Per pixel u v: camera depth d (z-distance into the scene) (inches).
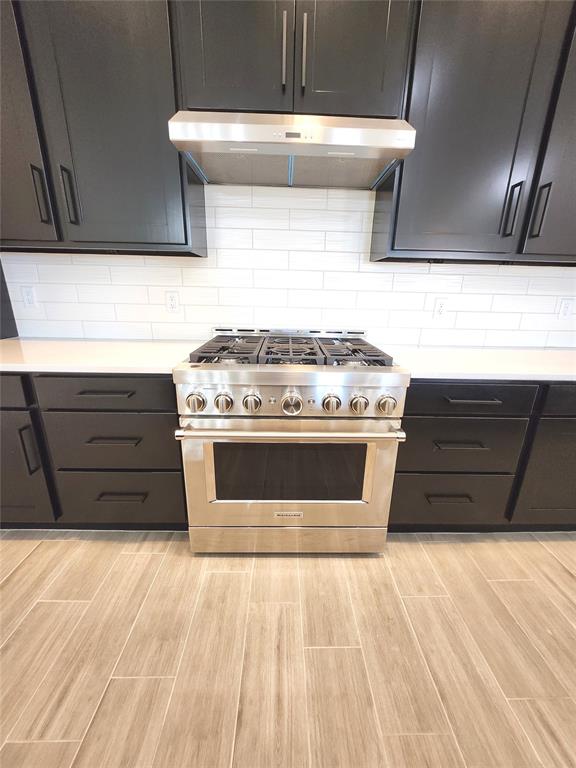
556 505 58.5
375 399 48.9
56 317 68.9
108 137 49.8
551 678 40.1
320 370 47.4
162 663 40.8
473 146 50.5
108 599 48.8
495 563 56.6
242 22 44.1
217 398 48.0
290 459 52.3
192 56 45.5
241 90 46.8
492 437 54.4
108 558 55.8
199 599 49.1
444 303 70.2
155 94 47.9
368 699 37.7
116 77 47.2
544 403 52.9
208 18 44.1
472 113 49.1
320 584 51.9
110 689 38.1
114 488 56.2
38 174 50.9
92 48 46.1
